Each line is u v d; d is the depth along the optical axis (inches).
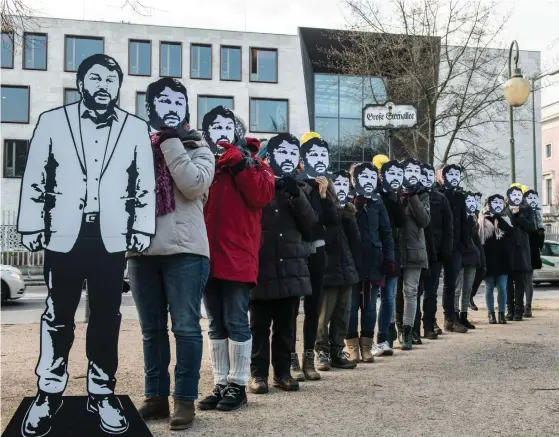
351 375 239.8
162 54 1694.1
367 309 270.2
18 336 369.7
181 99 165.0
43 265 141.3
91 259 142.9
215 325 196.2
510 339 334.3
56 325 141.4
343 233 250.2
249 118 1727.4
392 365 260.8
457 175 362.6
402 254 299.4
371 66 879.7
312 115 1721.2
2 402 197.9
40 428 140.8
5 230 987.3
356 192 267.7
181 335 166.7
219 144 189.6
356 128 1713.8
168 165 160.2
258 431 164.9
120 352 300.5
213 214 187.5
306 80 1738.4
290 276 206.7
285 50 1744.6
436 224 332.8
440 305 559.8
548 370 245.6
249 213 189.5
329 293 249.6
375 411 185.0
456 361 267.6
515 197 433.1
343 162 1680.6
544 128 2554.1
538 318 454.3
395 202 290.8
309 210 207.8
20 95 1625.2
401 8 837.8
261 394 207.5
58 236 141.8
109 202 144.0
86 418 142.4
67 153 143.0
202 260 167.8
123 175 145.2
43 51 1630.2
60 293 141.5
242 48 1729.8
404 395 205.2
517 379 229.0
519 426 169.6
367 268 263.9
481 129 1743.4
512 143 706.2
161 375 177.0
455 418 177.3
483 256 407.5
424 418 177.5
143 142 146.9
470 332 368.8
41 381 141.2
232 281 187.0
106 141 144.9
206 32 1713.8
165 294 171.0
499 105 1101.7
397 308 325.7
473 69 856.3
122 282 144.0
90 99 144.2
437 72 823.1
